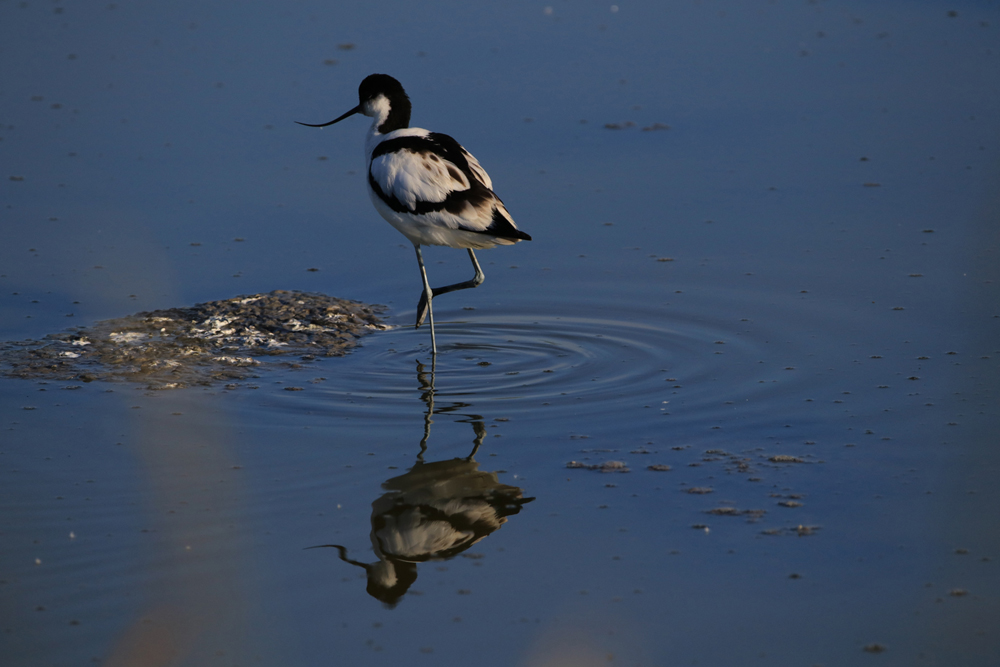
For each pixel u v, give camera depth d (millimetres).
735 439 8180
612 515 7043
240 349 10320
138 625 5855
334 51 18875
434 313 11180
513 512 7113
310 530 6875
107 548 6648
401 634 5789
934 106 16188
